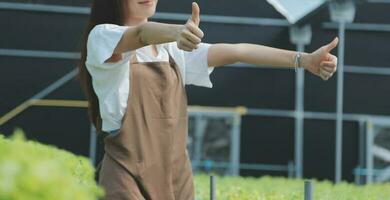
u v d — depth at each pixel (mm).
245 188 12766
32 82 37250
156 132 5766
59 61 37438
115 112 5695
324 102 38562
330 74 5934
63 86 37344
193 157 38062
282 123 38406
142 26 5387
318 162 38281
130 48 5488
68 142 37094
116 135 5703
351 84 38812
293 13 37594
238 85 38438
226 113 38281
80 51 6281
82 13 37688
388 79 38844
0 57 37219
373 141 38594
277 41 38562
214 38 38500
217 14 38500
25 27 37438
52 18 37562
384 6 38969
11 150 3078
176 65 5961
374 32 38969
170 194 5816
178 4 38531
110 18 6133
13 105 37062
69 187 2973
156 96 5793
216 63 6168
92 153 36969
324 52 5863
